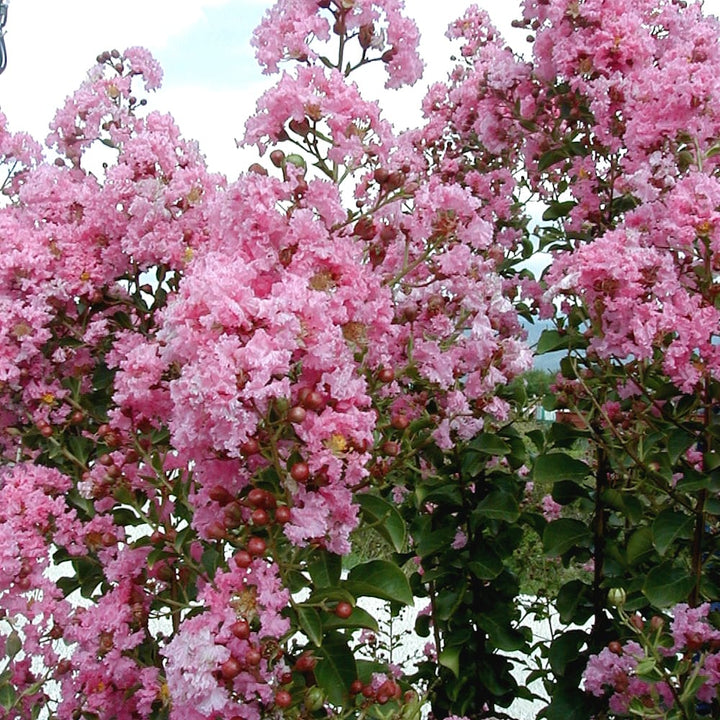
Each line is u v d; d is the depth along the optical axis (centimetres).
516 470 366
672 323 237
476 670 344
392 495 378
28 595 283
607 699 300
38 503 257
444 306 299
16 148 365
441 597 340
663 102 285
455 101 467
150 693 235
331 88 230
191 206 284
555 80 354
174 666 184
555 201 385
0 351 277
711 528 303
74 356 300
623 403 299
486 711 362
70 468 301
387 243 251
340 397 198
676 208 241
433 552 331
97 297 292
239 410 178
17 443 300
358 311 221
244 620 190
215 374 175
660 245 268
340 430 196
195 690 181
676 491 264
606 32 316
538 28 368
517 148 435
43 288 284
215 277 183
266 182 208
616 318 249
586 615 326
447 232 258
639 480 301
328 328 194
